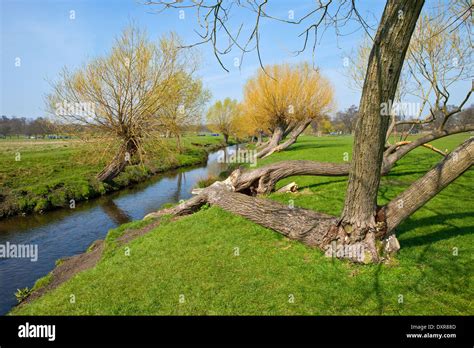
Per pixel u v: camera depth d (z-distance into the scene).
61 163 24.39
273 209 8.08
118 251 8.59
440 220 7.70
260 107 32.62
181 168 32.72
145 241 8.55
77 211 16.97
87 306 5.52
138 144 21.41
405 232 7.09
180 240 8.05
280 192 12.30
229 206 9.40
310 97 30.30
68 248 11.98
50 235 13.39
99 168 25.00
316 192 11.92
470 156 5.09
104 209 17.34
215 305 5.12
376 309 4.59
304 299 5.01
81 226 14.55
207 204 10.68
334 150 27.62
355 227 5.71
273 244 7.14
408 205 5.54
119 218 15.76
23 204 16.33
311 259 6.17
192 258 6.93
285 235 7.29
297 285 5.41
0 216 15.41
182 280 6.03
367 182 5.38
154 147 22.70
